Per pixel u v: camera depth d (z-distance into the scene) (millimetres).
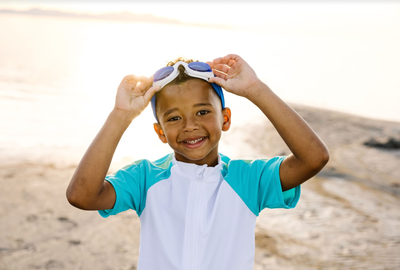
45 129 8133
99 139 1318
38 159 5957
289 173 1336
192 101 1341
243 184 1375
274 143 7477
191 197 1354
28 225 3822
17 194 4539
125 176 1412
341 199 4816
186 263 1290
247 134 8125
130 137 7707
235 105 12094
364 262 3377
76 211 4207
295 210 4438
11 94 12062
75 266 3180
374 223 4168
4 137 7211
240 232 1341
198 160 1434
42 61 22953
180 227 1331
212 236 1321
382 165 6312
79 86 15328
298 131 1299
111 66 23859
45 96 12375
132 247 3531
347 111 12219
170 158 1562
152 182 1407
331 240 3752
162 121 1398
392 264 3357
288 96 15453
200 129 1354
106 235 3730
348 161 6461
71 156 6227
